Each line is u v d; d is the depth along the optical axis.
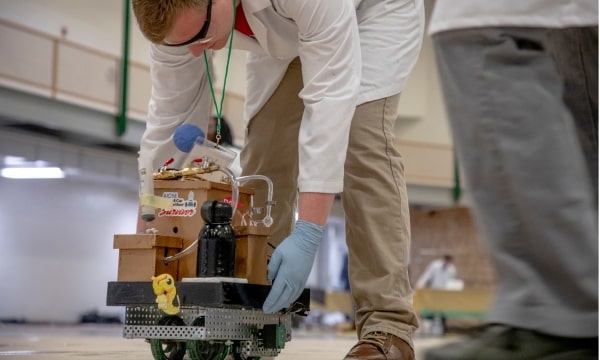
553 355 1.35
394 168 2.70
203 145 2.71
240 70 20.30
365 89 2.69
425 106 22.56
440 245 24.58
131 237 2.49
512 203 1.39
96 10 19.09
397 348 2.54
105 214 20.25
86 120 16.45
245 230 2.53
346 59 2.46
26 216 18.72
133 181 19.44
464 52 1.45
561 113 1.39
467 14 1.44
